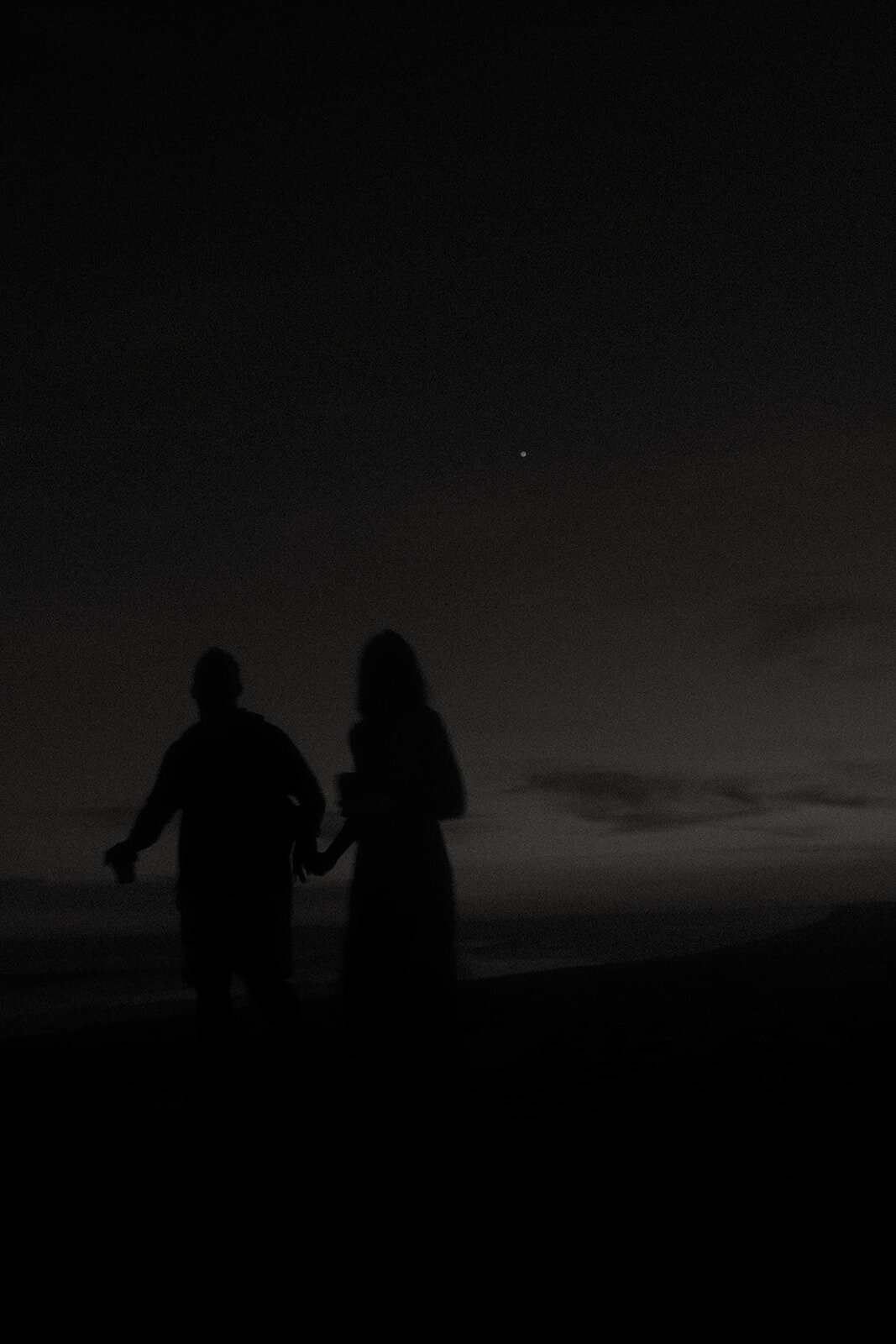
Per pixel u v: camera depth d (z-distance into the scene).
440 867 4.13
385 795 4.09
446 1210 3.73
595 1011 8.59
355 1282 3.11
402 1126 4.10
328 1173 4.23
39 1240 3.51
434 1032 4.07
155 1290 3.07
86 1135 4.91
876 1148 4.35
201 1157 4.51
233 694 5.04
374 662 4.32
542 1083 5.77
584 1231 3.49
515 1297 2.97
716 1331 2.71
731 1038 7.09
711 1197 3.79
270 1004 4.95
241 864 4.85
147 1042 7.70
